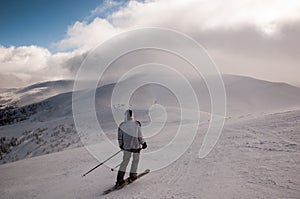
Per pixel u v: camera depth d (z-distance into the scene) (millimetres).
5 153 40594
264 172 4664
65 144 29938
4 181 9312
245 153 6531
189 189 4359
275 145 6871
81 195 5559
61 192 6219
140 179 5930
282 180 4098
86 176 7598
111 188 5430
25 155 36250
